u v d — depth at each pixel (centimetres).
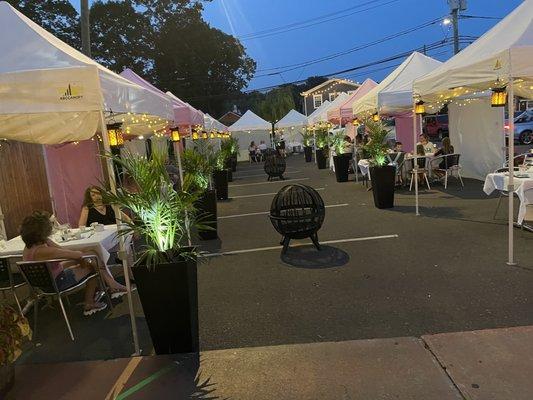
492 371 312
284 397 304
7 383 336
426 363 330
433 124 3181
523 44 503
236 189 1590
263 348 372
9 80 372
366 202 1038
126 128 853
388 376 317
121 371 355
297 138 4125
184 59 3797
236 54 4250
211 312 462
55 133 593
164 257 368
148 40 3606
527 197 643
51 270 426
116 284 519
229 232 848
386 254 609
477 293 452
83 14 1169
